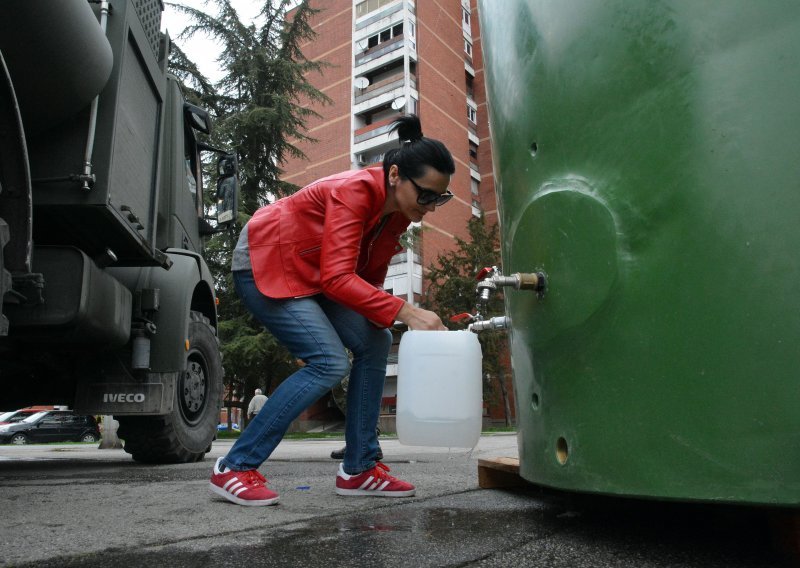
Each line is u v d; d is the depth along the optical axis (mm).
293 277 2154
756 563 1215
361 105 33500
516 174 1694
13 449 11281
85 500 2244
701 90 1234
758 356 1123
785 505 1076
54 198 2643
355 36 34844
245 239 2254
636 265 1296
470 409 1797
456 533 1554
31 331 2855
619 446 1288
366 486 2268
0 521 1780
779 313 1113
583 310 1384
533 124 1603
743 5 1214
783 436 1088
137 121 3084
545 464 1519
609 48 1394
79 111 2658
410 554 1334
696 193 1220
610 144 1373
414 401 1808
